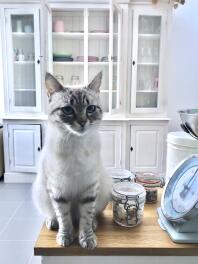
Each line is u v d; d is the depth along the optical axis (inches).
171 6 96.3
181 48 109.8
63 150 31.5
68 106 33.5
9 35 98.8
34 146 103.1
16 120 101.5
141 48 104.0
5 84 102.0
